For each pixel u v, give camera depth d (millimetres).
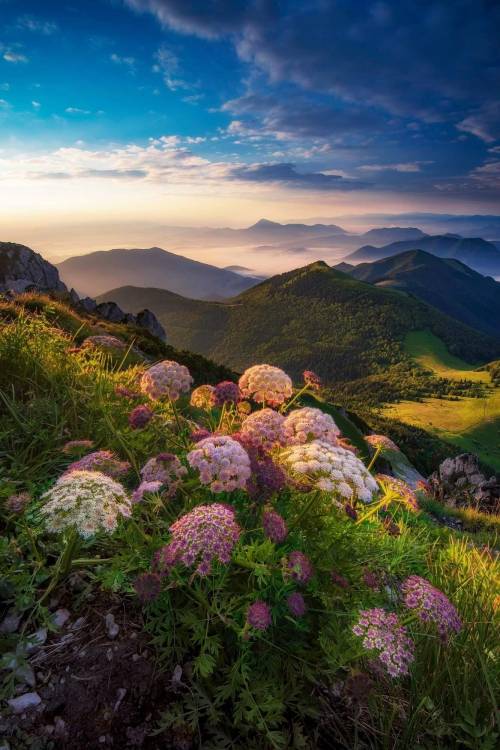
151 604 3363
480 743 3199
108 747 2822
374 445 5617
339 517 4273
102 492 3209
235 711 2971
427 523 9258
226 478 3441
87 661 3168
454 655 3904
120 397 5984
